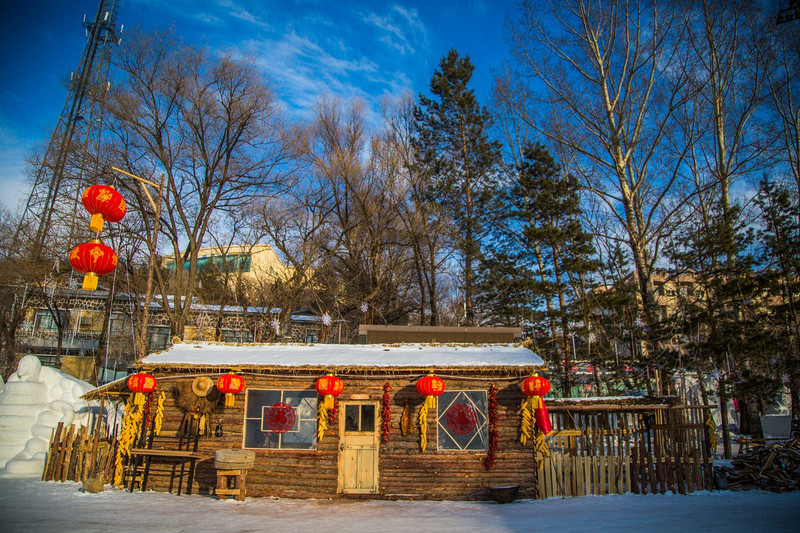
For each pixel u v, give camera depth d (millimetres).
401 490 11734
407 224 31969
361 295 31266
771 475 12688
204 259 40125
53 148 25656
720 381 17406
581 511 9859
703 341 18016
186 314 26438
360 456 12000
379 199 31844
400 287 33125
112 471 12078
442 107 32312
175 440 12094
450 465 11875
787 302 19828
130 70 25188
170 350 13328
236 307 33500
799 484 12328
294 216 31531
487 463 11773
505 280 25312
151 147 26016
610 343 21109
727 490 12469
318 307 33406
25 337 30078
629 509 9977
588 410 12977
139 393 11688
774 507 9906
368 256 31328
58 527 7555
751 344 16906
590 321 21719
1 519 7922
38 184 26031
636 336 19875
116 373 30969
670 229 21703
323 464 11898
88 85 25844
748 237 18984
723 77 22156
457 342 14875
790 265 18328
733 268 18188
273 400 12383
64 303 29984
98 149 25000
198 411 12031
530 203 24922
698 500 11062
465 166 31469
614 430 12680
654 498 11477
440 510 10281
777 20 19906
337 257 32438
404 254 32594
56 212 25203
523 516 9414
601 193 23719
